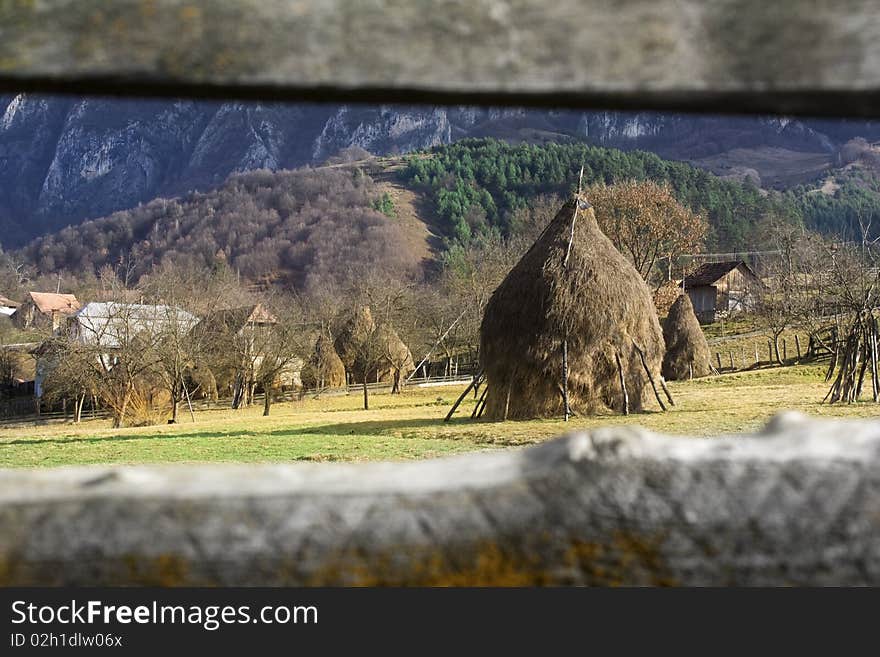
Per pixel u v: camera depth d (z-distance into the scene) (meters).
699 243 77.19
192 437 28.28
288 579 1.50
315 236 157.62
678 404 30.91
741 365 56.09
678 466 1.51
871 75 1.25
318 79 1.28
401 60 1.28
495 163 189.38
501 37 1.28
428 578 1.51
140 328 49.66
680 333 50.56
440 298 73.56
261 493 1.50
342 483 1.53
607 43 1.28
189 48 1.27
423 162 193.88
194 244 159.62
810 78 1.26
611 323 29.78
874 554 1.48
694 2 1.28
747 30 1.26
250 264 153.25
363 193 170.38
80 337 49.62
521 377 29.69
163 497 1.49
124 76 1.26
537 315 29.61
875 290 31.72
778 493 1.50
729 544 1.50
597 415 29.27
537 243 30.80
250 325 56.28
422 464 1.58
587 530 1.50
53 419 55.59
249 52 1.27
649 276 71.56
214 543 1.49
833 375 40.75
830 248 44.53
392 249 155.00
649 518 1.50
